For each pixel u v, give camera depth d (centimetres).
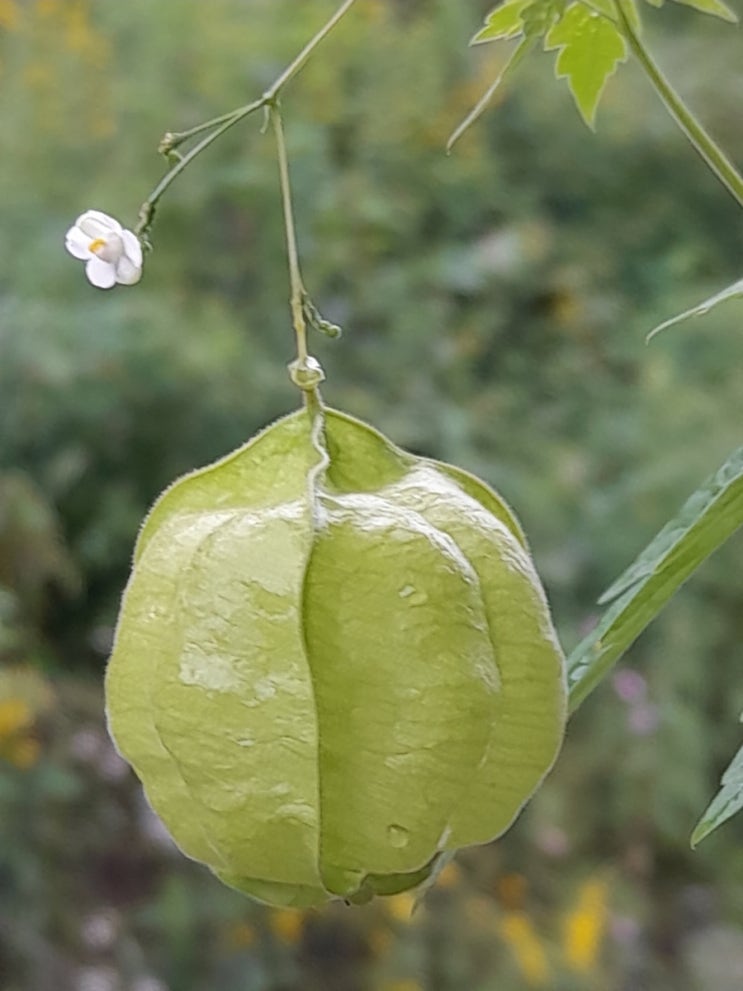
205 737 13
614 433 54
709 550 14
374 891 13
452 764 13
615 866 47
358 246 57
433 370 55
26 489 44
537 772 13
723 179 15
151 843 42
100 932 39
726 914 46
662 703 48
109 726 13
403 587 13
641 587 14
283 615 13
